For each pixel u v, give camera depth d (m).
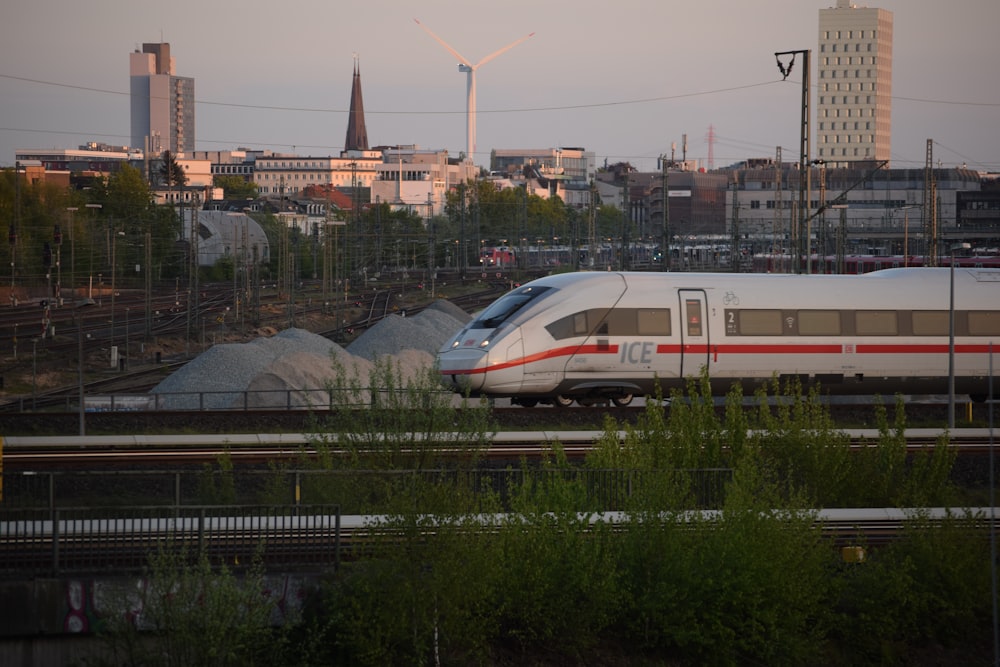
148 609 56.84
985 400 120.06
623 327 103.81
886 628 69.06
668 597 65.81
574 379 103.19
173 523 63.25
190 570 58.44
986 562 72.31
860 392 112.88
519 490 70.31
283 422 98.75
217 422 98.50
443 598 61.41
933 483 83.50
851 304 111.00
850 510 79.50
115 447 85.31
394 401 77.56
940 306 113.56
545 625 64.81
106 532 60.31
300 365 128.00
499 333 101.19
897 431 86.12
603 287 104.38
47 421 97.69
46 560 59.78
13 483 75.12
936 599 70.38
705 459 82.69
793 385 109.75
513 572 64.88
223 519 66.00
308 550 63.12
